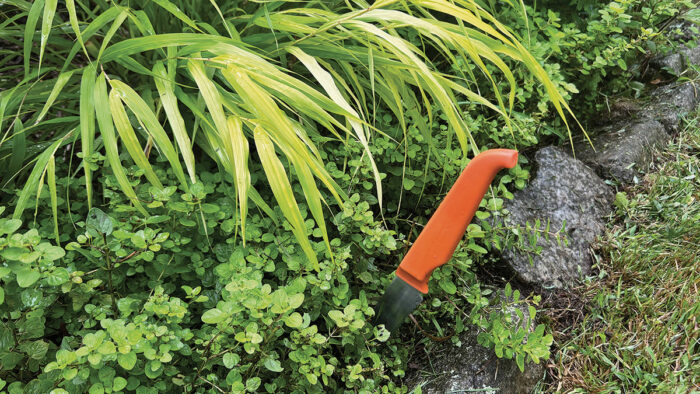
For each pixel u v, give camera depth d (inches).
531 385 65.0
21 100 66.9
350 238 65.4
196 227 60.7
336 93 56.9
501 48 66.1
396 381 65.4
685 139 96.7
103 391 44.4
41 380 46.3
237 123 54.0
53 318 57.4
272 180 51.2
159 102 73.6
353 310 52.2
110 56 59.5
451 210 52.7
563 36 89.5
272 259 62.1
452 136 78.2
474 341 65.8
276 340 56.9
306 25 69.3
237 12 79.2
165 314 48.9
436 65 93.5
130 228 55.4
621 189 89.1
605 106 102.0
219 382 54.2
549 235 79.2
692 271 73.4
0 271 44.7
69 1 54.4
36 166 56.9
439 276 63.8
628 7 100.0
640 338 68.3
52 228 61.0
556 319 72.6
